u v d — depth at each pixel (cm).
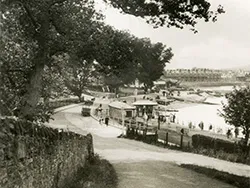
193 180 1452
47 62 1756
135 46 1745
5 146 549
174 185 1320
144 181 1357
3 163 541
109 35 1703
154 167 1756
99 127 4775
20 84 1725
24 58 1736
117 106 5766
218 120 7094
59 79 2336
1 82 1479
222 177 1519
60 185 983
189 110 8962
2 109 1040
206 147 2942
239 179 1500
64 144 1044
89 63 1848
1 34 1446
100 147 2773
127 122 4975
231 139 3700
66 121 5288
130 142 3350
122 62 1762
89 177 1250
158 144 3181
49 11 1614
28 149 667
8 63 1612
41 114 1844
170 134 4091
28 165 667
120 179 1366
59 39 1705
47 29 1633
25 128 666
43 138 800
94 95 12900
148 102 6022
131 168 1683
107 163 1741
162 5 1463
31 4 1509
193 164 1953
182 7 1453
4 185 545
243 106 2709
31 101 1625
